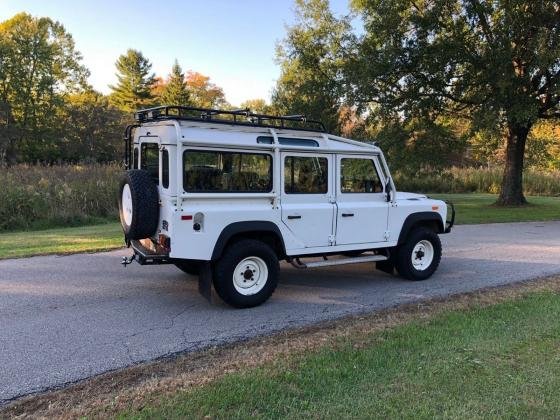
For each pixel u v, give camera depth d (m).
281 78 25.58
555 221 16.78
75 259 9.51
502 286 7.51
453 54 17.47
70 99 55.66
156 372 4.32
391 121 20.14
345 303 6.63
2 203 15.32
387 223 7.51
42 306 6.45
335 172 7.02
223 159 6.14
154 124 6.38
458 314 5.93
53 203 16.25
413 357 4.57
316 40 22.98
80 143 46.34
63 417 3.53
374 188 7.43
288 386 3.97
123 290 7.27
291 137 6.70
